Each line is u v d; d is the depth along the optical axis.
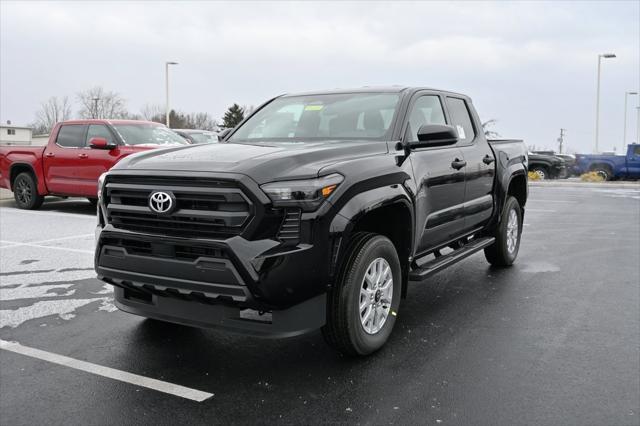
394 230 4.37
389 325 4.18
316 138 4.70
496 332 4.54
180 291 3.49
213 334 4.47
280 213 3.37
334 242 3.51
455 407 3.25
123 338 4.38
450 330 4.58
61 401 3.33
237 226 3.31
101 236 3.79
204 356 4.02
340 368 3.81
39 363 3.88
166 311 3.76
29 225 10.02
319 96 5.33
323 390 3.47
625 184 22.45
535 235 9.66
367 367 3.82
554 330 4.59
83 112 70.31
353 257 3.78
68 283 6.02
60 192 11.50
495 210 6.32
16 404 3.29
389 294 4.16
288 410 3.22
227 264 3.29
